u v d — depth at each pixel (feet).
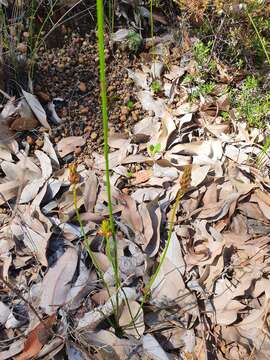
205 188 1.62
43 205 1.53
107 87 1.87
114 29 2.02
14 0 1.78
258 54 2.03
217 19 2.03
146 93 1.87
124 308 1.33
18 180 1.55
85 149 1.71
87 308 1.34
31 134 1.69
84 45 1.92
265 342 1.34
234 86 1.99
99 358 1.26
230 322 1.36
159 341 1.33
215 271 1.45
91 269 1.41
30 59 1.73
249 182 1.67
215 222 1.58
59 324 1.30
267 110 1.81
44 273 1.39
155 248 1.47
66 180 1.59
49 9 1.86
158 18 2.08
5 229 1.45
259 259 1.49
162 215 1.55
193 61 1.96
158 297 1.37
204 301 1.40
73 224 1.49
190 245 1.51
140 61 1.99
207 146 1.74
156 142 1.75
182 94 1.91
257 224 1.59
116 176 1.64
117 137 1.74
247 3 1.90
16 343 1.26
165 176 1.65
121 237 1.49
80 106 1.79
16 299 1.34
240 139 1.80
